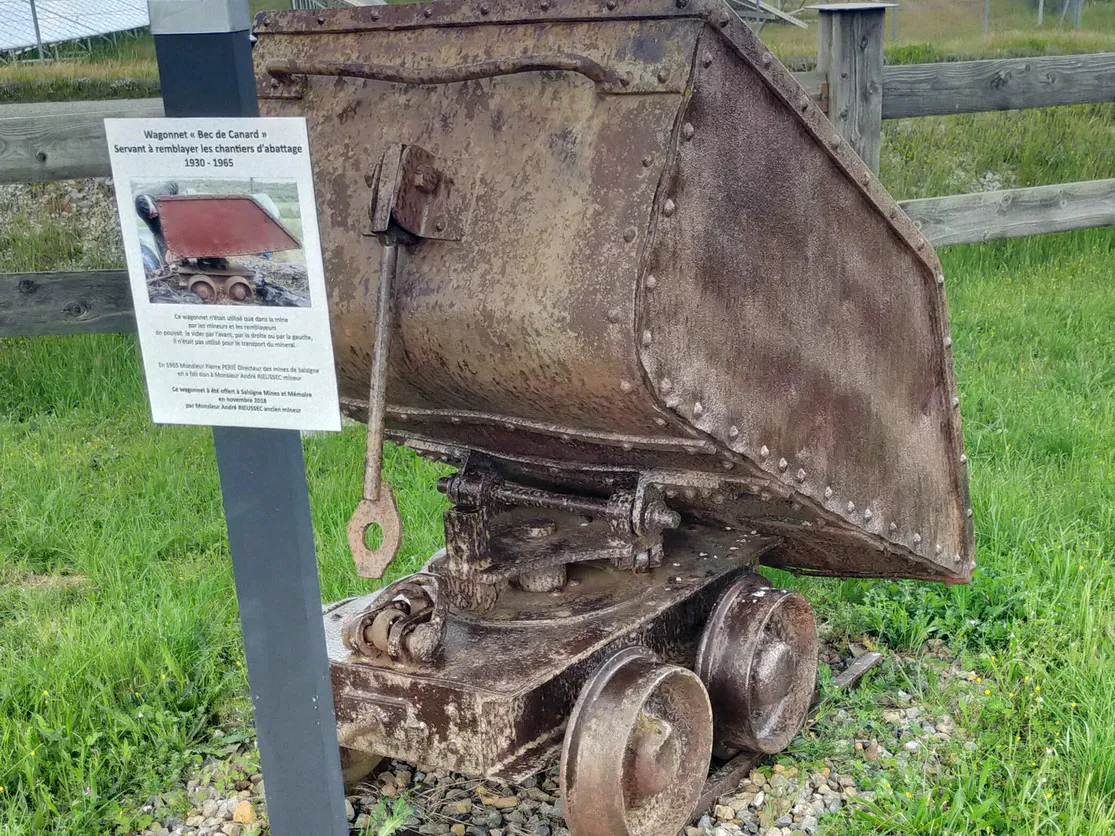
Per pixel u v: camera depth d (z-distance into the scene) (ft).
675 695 9.82
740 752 11.44
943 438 11.19
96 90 28.40
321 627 7.91
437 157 8.35
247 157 6.56
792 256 8.77
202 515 17.74
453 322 8.24
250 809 10.96
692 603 11.02
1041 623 13.01
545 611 9.89
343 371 9.50
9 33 29.25
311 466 18.81
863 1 22.80
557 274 7.73
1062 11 40.11
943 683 12.82
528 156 7.97
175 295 7.01
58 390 23.00
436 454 11.07
